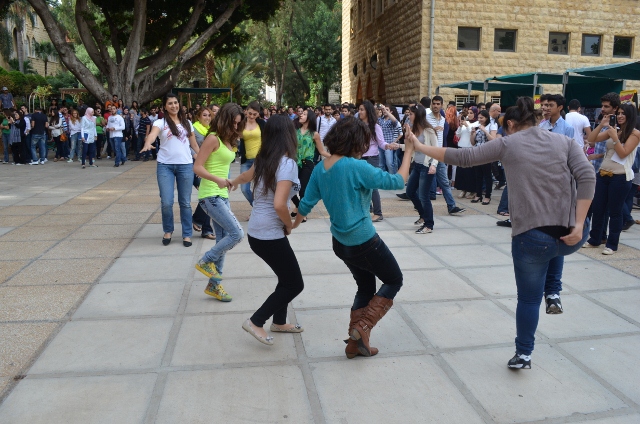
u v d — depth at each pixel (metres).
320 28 38.97
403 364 3.60
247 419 2.96
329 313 4.48
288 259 3.67
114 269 5.65
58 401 3.12
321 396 3.20
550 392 3.25
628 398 3.20
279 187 3.46
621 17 19.75
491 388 3.30
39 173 14.27
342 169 3.30
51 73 51.03
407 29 20.28
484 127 9.42
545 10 19.27
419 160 7.16
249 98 51.12
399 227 7.78
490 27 19.08
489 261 6.01
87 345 3.86
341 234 3.36
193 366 3.56
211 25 22.55
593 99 15.33
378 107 10.07
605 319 4.37
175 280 5.30
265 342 3.72
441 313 4.48
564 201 3.19
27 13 38.56
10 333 4.05
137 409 3.05
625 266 5.79
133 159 18.42
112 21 23.34
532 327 3.38
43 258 6.07
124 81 20.77
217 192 4.74
